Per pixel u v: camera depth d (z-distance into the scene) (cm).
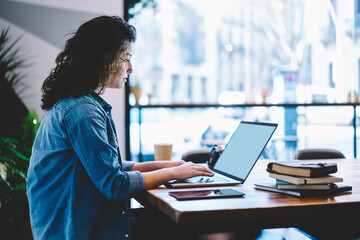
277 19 764
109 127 148
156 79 859
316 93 660
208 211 118
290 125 563
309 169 138
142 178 143
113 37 141
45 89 144
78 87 137
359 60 670
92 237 134
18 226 319
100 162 130
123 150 421
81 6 405
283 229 184
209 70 870
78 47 140
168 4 827
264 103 450
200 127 563
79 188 134
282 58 754
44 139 139
